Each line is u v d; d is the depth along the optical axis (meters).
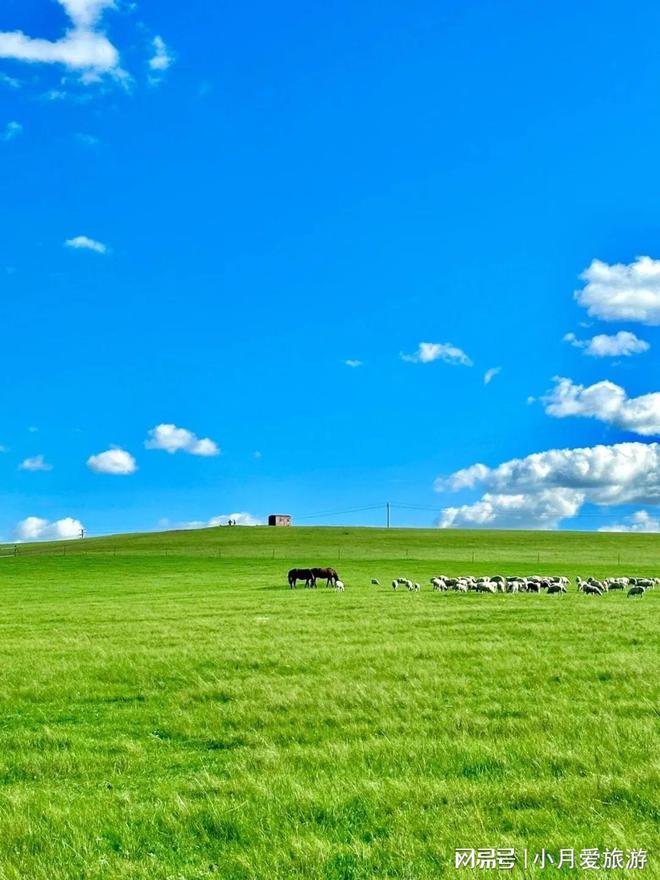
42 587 64.25
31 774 11.27
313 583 60.91
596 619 30.09
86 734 13.74
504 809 8.81
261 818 8.79
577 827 8.27
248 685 17.33
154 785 10.51
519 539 142.75
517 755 11.09
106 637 27.83
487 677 17.64
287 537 149.88
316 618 33.16
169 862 7.80
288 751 11.77
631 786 9.34
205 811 9.05
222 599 46.91
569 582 64.81
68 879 7.42
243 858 7.68
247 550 121.94
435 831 8.20
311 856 7.60
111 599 49.34
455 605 38.47
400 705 14.90
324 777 10.26
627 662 18.91
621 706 14.16
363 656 21.17
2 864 7.68
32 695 17.12
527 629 27.00
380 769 10.77
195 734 13.38
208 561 98.56
